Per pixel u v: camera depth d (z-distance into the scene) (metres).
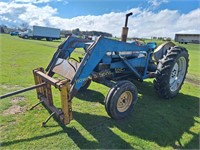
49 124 3.31
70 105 3.07
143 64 4.85
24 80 5.92
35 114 3.64
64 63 3.66
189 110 4.25
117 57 4.26
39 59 10.27
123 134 3.14
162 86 4.54
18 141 2.84
